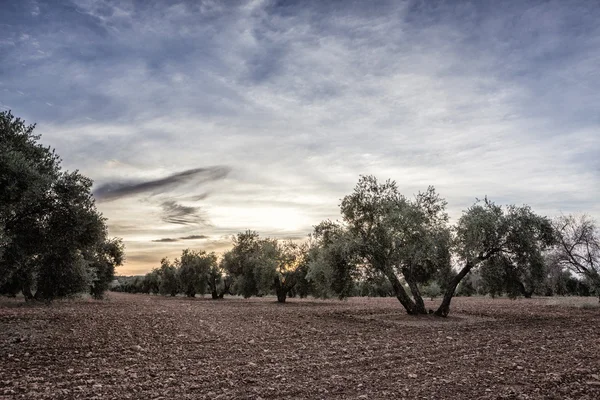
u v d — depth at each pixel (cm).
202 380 1230
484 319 3045
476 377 1235
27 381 1206
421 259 3412
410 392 1083
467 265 3228
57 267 2323
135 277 14450
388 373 1302
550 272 4612
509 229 3039
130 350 1744
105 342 1928
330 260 3375
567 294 7800
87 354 1636
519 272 3269
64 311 3447
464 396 1043
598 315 3338
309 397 1049
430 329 2484
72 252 2306
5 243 1848
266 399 1035
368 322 2883
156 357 1598
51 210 2100
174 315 3334
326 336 2191
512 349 1725
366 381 1203
